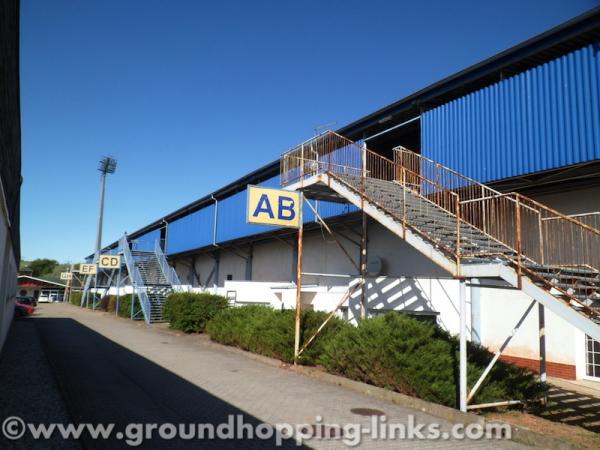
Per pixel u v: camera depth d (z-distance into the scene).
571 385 10.13
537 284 7.34
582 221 10.91
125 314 31.88
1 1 5.40
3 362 12.22
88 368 11.59
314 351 11.61
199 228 31.72
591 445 6.07
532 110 11.35
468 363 8.46
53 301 79.56
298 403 8.20
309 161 13.62
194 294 20.75
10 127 8.27
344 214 17.47
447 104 13.62
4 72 6.48
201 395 8.69
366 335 9.57
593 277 8.67
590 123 10.13
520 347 11.66
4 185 8.49
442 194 13.25
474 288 12.62
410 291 14.13
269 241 26.36
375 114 16.45
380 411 7.77
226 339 15.73
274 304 18.98
